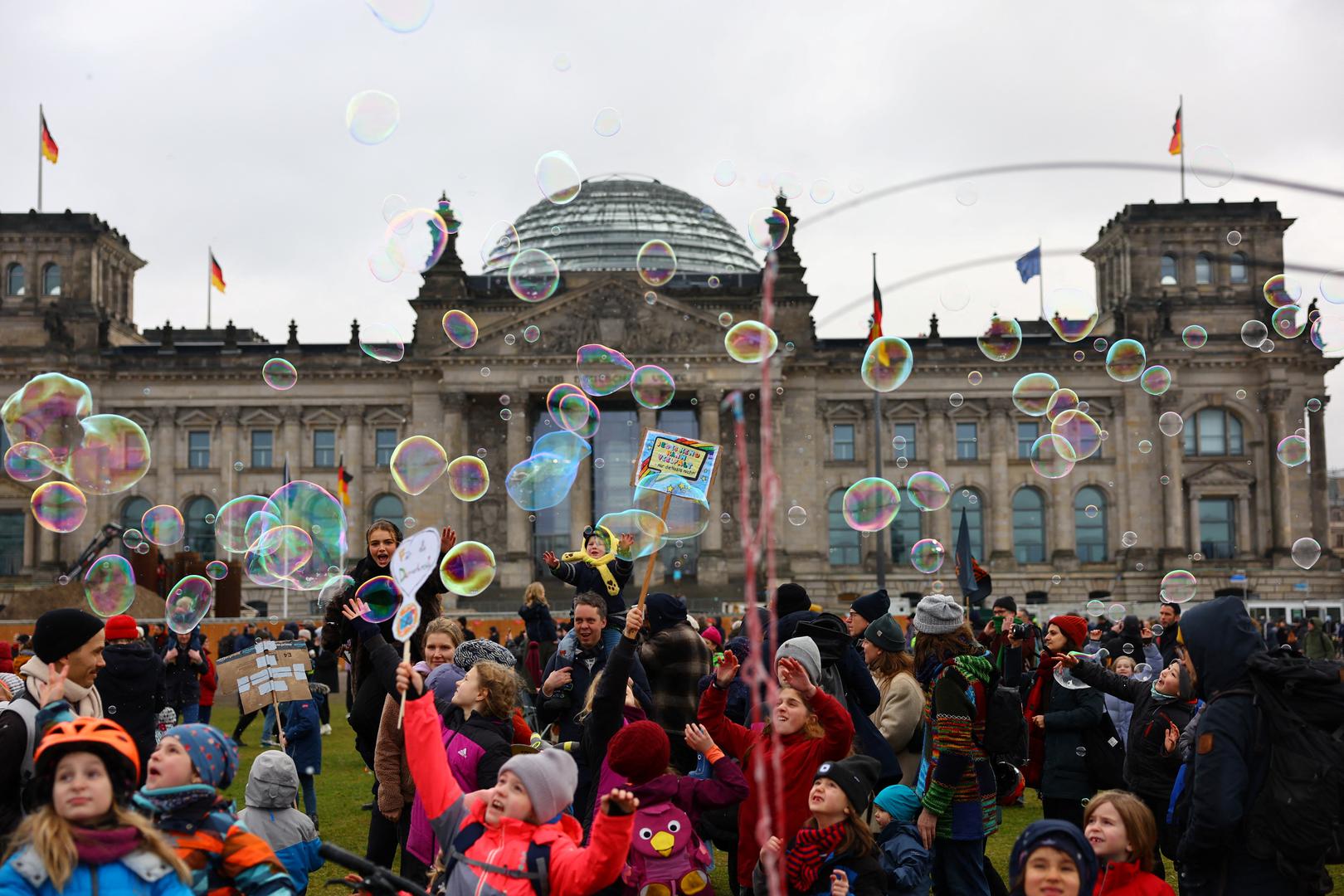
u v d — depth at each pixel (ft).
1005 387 422.00
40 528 411.95
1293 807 42.50
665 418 430.20
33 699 47.78
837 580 413.39
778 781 30.63
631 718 59.93
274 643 91.30
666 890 49.37
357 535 415.85
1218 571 414.41
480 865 39.83
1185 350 414.00
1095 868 39.81
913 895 52.01
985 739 57.57
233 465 420.77
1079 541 424.46
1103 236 442.09
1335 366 414.00
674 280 492.13
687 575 416.05
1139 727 61.62
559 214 533.14
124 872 33.19
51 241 428.15
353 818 97.45
